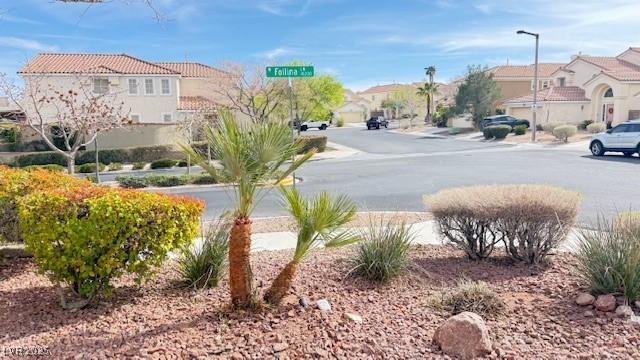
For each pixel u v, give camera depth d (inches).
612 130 847.1
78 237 155.2
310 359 121.4
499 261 215.3
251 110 1031.0
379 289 178.4
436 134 1734.7
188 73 1499.8
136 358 120.9
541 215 199.6
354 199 466.0
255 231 320.2
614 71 1378.0
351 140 1556.3
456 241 219.8
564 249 235.9
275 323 142.6
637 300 152.9
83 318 154.6
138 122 1201.4
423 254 232.4
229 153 137.8
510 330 139.2
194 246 197.5
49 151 1109.7
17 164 1005.8
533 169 681.6
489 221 208.4
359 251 196.9
